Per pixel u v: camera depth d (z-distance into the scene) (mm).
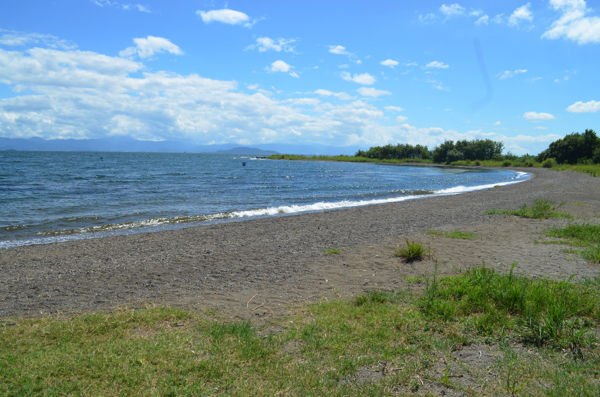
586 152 70062
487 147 103812
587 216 13359
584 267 6789
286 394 2934
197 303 5227
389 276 6492
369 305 4910
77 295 5680
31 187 25328
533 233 10414
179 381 3072
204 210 17391
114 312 4742
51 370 3178
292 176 45219
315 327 4227
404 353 3635
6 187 24828
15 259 8172
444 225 12055
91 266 7512
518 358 3512
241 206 18938
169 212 16578
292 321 4477
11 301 5395
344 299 5309
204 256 8250
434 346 3768
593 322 4199
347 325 4246
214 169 58188
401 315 4527
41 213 15375
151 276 6738
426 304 4766
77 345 3717
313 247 9031
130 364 3320
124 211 16531
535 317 4266
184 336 3975
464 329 4152
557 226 11320
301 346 3793
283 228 11969
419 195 25297
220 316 4699
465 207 16750
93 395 2844
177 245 9516
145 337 3945
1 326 4336
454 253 8125
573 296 4703
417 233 10695
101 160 88438
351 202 20906
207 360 3416
